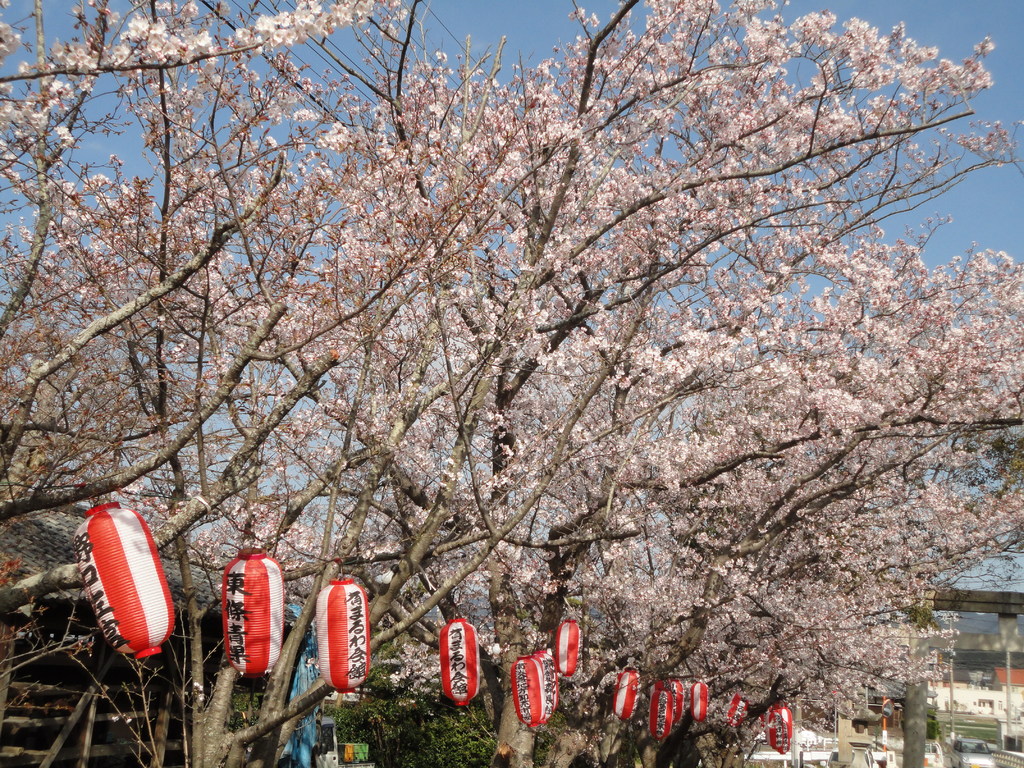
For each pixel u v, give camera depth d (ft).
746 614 39.88
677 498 39.83
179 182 24.59
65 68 13.92
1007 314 43.32
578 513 34.55
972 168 34.91
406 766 60.59
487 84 29.63
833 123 36.47
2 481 18.02
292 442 29.30
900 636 52.95
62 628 28.35
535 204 33.55
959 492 56.75
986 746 117.91
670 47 35.29
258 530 26.76
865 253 40.52
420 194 29.09
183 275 17.43
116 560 14.40
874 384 39.17
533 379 38.52
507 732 33.32
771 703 42.63
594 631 42.37
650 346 33.27
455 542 25.23
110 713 32.04
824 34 33.22
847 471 43.80
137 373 23.15
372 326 22.25
